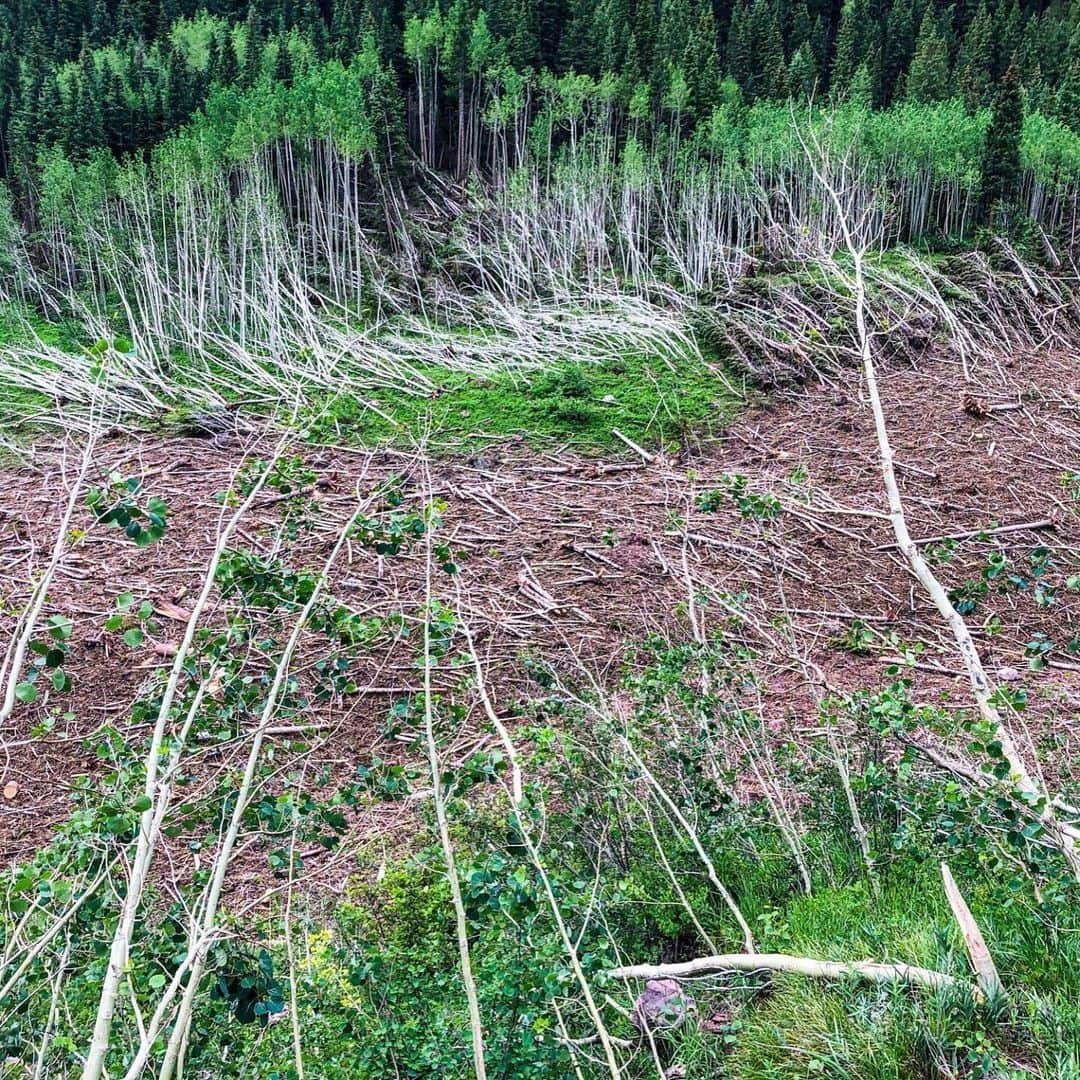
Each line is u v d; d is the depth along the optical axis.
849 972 3.92
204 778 6.24
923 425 13.19
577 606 9.52
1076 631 9.34
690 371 14.34
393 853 6.21
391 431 12.75
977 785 4.59
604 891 4.51
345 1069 3.82
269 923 5.16
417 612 9.05
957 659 8.88
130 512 3.36
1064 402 13.74
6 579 9.31
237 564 4.21
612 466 12.31
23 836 6.64
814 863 5.44
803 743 6.82
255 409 13.15
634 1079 4.10
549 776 6.11
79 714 7.80
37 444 12.16
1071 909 4.19
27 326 15.22
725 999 4.47
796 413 13.55
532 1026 3.67
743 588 9.86
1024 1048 3.53
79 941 3.77
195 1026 3.71
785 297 15.48
